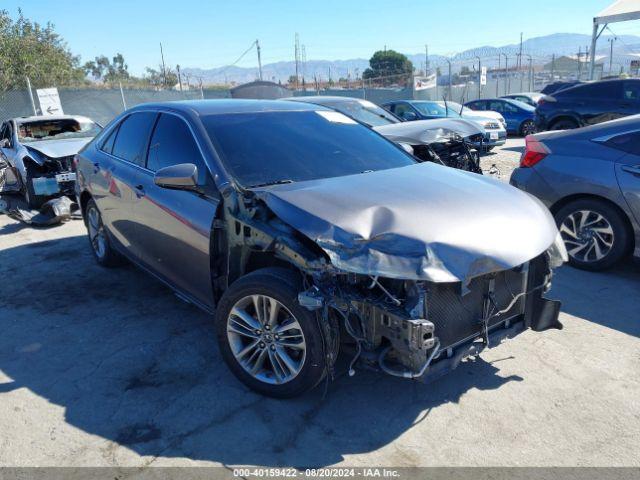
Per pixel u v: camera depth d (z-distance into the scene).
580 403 3.11
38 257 5.97
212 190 3.39
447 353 2.90
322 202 2.94
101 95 20.45
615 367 3.48
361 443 2.80
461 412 3.05
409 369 2.70
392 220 2.76
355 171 3.72
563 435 2.84
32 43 23.36
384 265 2.59
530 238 2.94
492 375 3.42
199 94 23.17
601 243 5.05
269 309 3.05
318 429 2.91
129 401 3.19
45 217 7.36
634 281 4.94
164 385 3.35
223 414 3.04
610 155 4.92
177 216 3.62
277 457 2.70
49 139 8.98
